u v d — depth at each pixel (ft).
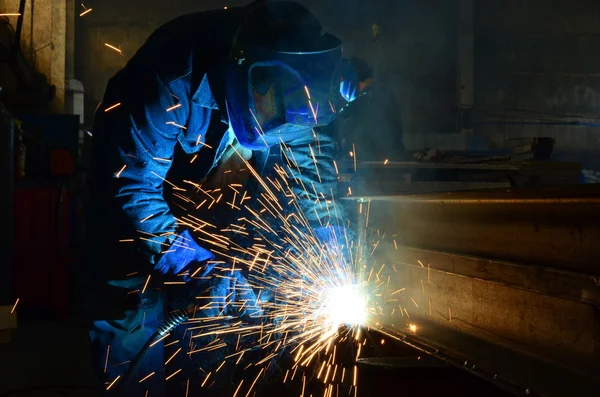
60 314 21.61
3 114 20.27
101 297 9.00
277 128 7.34
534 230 5.59
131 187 8.23
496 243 6.19
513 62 60.49
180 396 8.76
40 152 25.71
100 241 8.82
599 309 4.95
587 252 4.98
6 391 12.93
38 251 21.66
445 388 7.21
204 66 7.91
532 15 60.64
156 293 8.86
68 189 22.24
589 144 61.41
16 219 21.62
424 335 6.83
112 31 55.77
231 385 8.64
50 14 41.14
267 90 7.27
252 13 7.71
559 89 61.11
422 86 57.72
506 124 60.39
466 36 57.62
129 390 8.75
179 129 8.39
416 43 57.41
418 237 7.75
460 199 6.23
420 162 14.94
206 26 8.09
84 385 13.28
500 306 6.28
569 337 5.36
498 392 6.69
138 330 8.91
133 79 8.32
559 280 5.24
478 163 15.80
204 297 8.12
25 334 18.98
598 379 4.95
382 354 8.46
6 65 31.68
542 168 15.43
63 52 42.27
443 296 7.29
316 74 7.20
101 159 8.82
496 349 6.06
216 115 8.50
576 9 60.90
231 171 8.89
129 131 8.16
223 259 8.82
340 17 56.70
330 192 9.07
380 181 14.35
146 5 55.88
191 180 8.94
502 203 5.90
